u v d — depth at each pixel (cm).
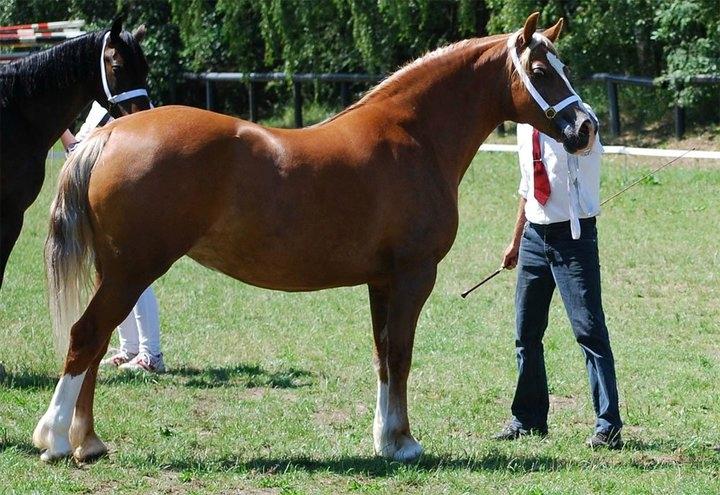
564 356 1212
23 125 1024
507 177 2355
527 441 907
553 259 884
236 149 769
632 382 1102
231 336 1295
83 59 1031
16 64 1020
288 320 1383
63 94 1034
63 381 774
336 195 791
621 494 758
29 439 856
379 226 811
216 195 764
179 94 3391
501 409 1016
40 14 3206
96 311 764
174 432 903
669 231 1852
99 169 756
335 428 942
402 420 838
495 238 1862
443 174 851
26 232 2009
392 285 831
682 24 2405
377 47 2845
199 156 756
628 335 1304
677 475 802
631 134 2652
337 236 797
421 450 841
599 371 886
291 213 779
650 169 2302
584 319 880
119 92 1033
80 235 763
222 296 1512
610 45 2688
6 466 776
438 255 841
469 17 2684
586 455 866
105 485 754
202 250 793
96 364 796
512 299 1500
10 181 1027
